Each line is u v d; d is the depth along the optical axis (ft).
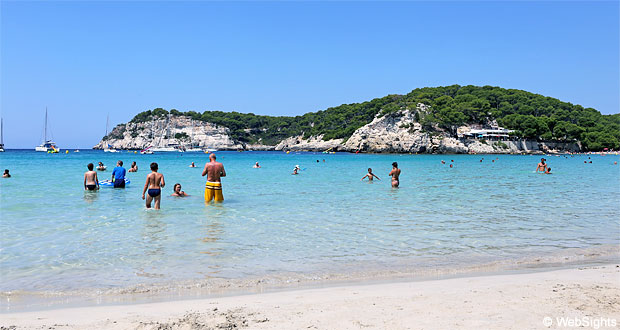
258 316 16.58
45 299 19.53
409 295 19.39
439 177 103.04
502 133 465.47
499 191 68.33
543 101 550.77
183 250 28.58
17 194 60.03
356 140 484.33
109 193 61.77
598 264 26.03
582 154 450.71
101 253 27.58
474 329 15.06
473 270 24.62
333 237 32.94
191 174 109.09
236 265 25.20
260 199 56.49
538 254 28.25
